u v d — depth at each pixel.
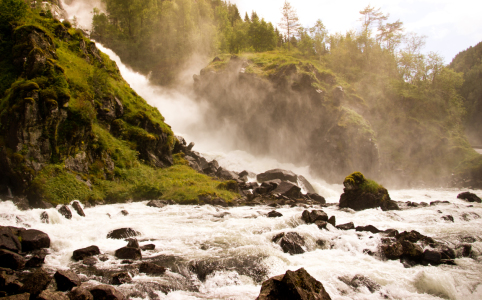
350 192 22.67
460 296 8.75
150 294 7.97
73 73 23.02
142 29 75.94
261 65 57.41
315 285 7.09
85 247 10.69
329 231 14.05
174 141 31.14
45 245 10.95
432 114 55.91
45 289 7.34
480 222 17.03
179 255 10.70
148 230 13.79
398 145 52.22
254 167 47.31
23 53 20.64
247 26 93.31
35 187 17.31
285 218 15.53
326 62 72.88
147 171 25.22
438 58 61.22
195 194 22.58
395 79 63.91
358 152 44.31
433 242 12.39
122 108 27.34
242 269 9.67
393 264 10.67
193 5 89.75
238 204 22.89
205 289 8.61
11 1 22.84
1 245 9.76
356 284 8.79
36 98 18.45
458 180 46.56
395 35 77.56
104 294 7.19
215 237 12.84
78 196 18.62
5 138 17.67
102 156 22.34
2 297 6.51
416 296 8.50
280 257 10.64
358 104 51.19
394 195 34.22
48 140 18.81
